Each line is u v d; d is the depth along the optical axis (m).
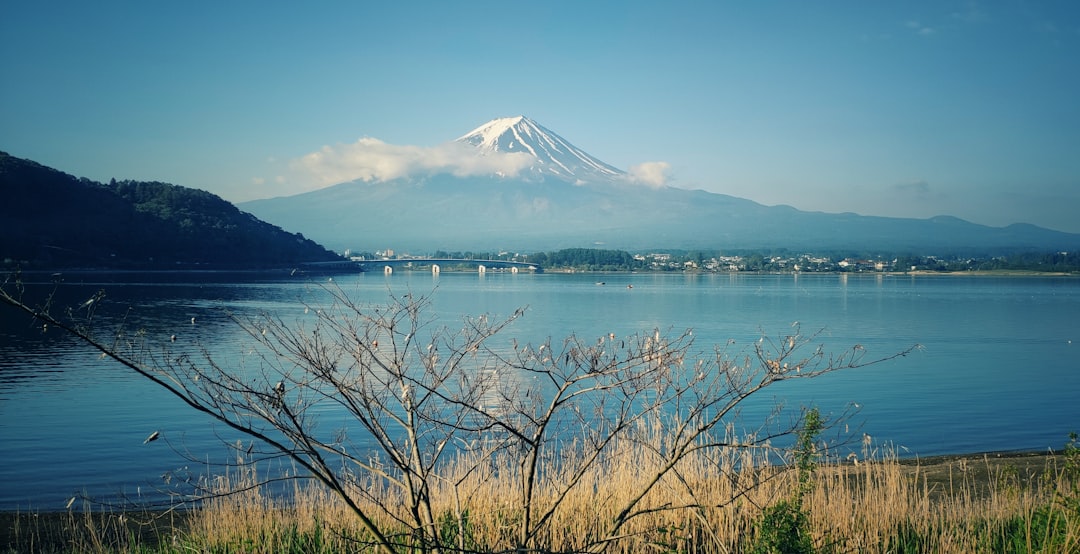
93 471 18.02
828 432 21.48
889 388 32.41
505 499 8.66
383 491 9.15
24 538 12.42
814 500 9.97
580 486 9.53
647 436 8.91
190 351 26.91
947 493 14.45
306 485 12.91
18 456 19.55
